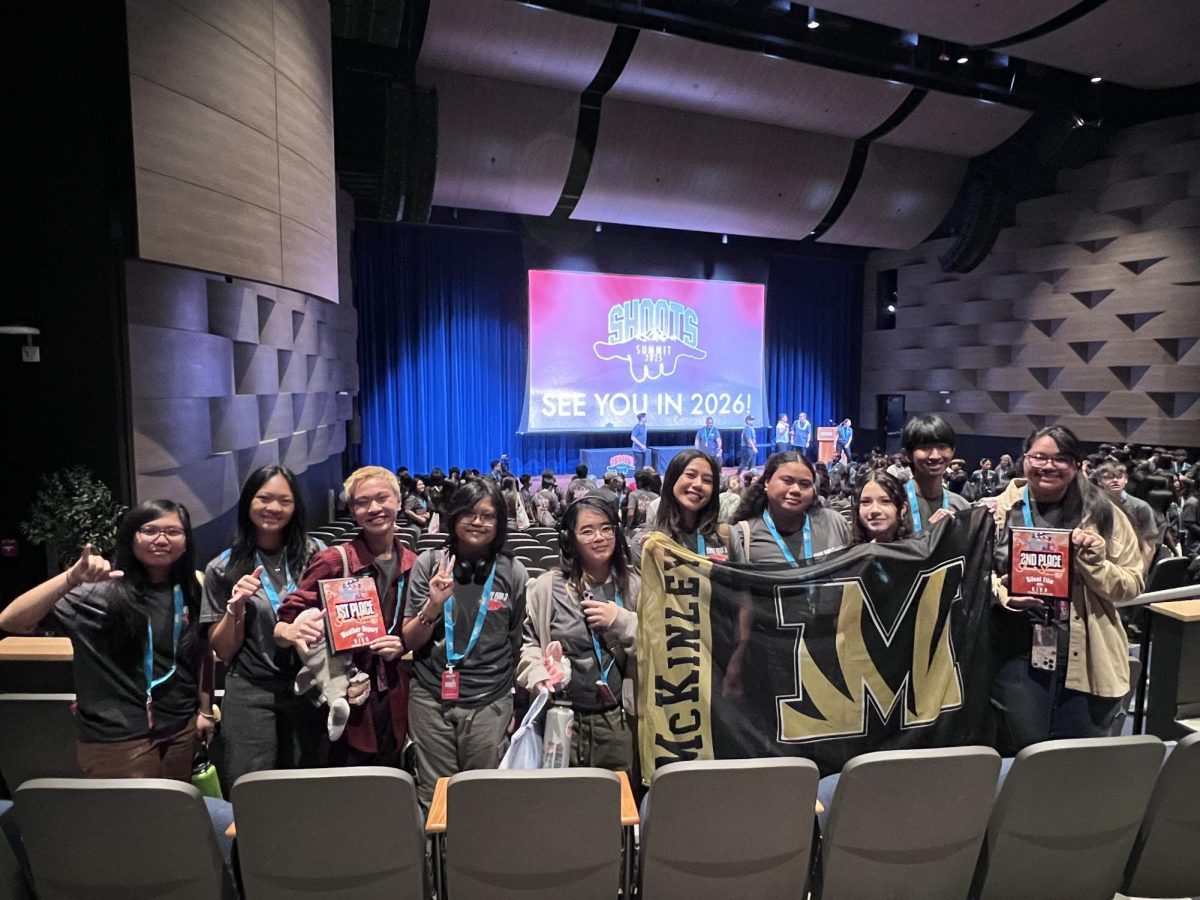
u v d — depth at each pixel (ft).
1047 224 44.04
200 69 14.32
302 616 8.02
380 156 31.37
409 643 8.48
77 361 14.08
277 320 22.90
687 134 36.11
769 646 8.39
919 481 11.68
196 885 6.24
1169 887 7.47
